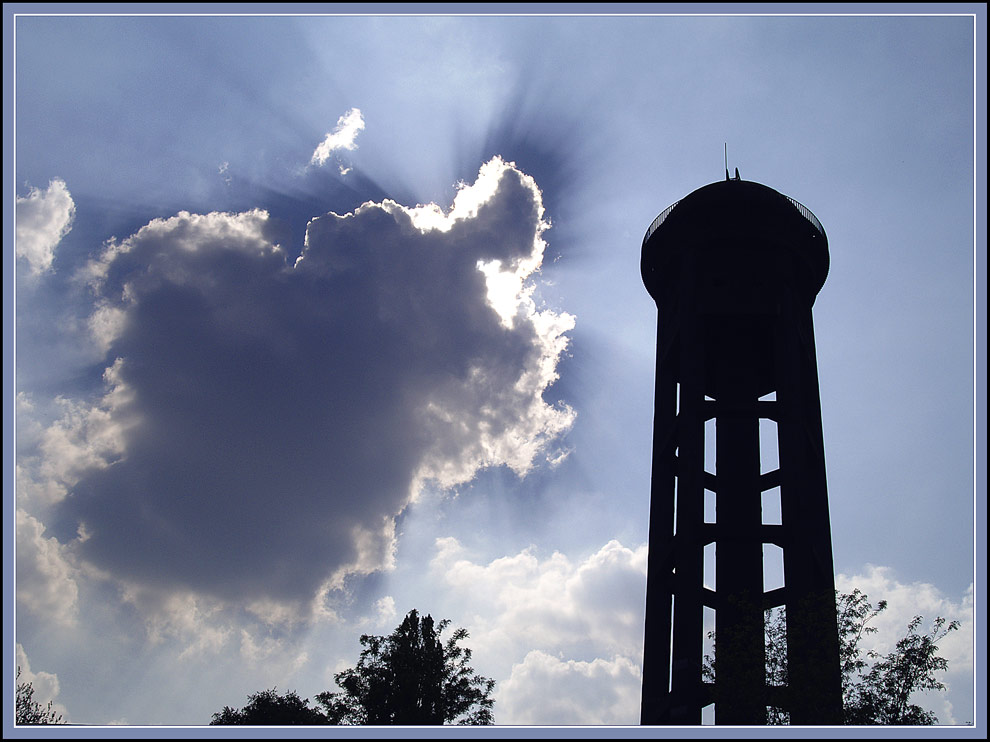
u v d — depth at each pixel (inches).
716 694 1567.4
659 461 1969.7
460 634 2016.5
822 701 1503.4
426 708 1893.5
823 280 2116.1
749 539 1748.3
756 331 2027.6
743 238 1989.4
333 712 1930.4
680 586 1708.9
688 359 1905.8
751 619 1631.4
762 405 1876.2
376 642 1990.7
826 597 1593.3
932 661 1566.2
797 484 1779.0
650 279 2162.9
